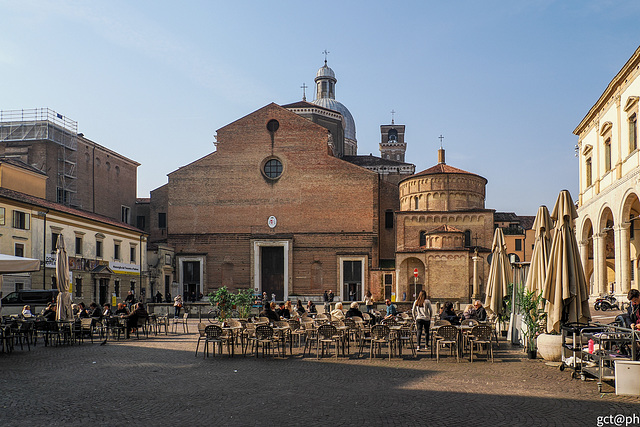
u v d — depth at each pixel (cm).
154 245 6606
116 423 1009
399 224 6294
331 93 11962
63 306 2541
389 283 6291
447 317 2320
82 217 4897
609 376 1322
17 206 4078
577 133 4612
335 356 1973
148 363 1802
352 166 6762
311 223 6750
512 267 2411
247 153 6906
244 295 3331
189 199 6906
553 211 1720
